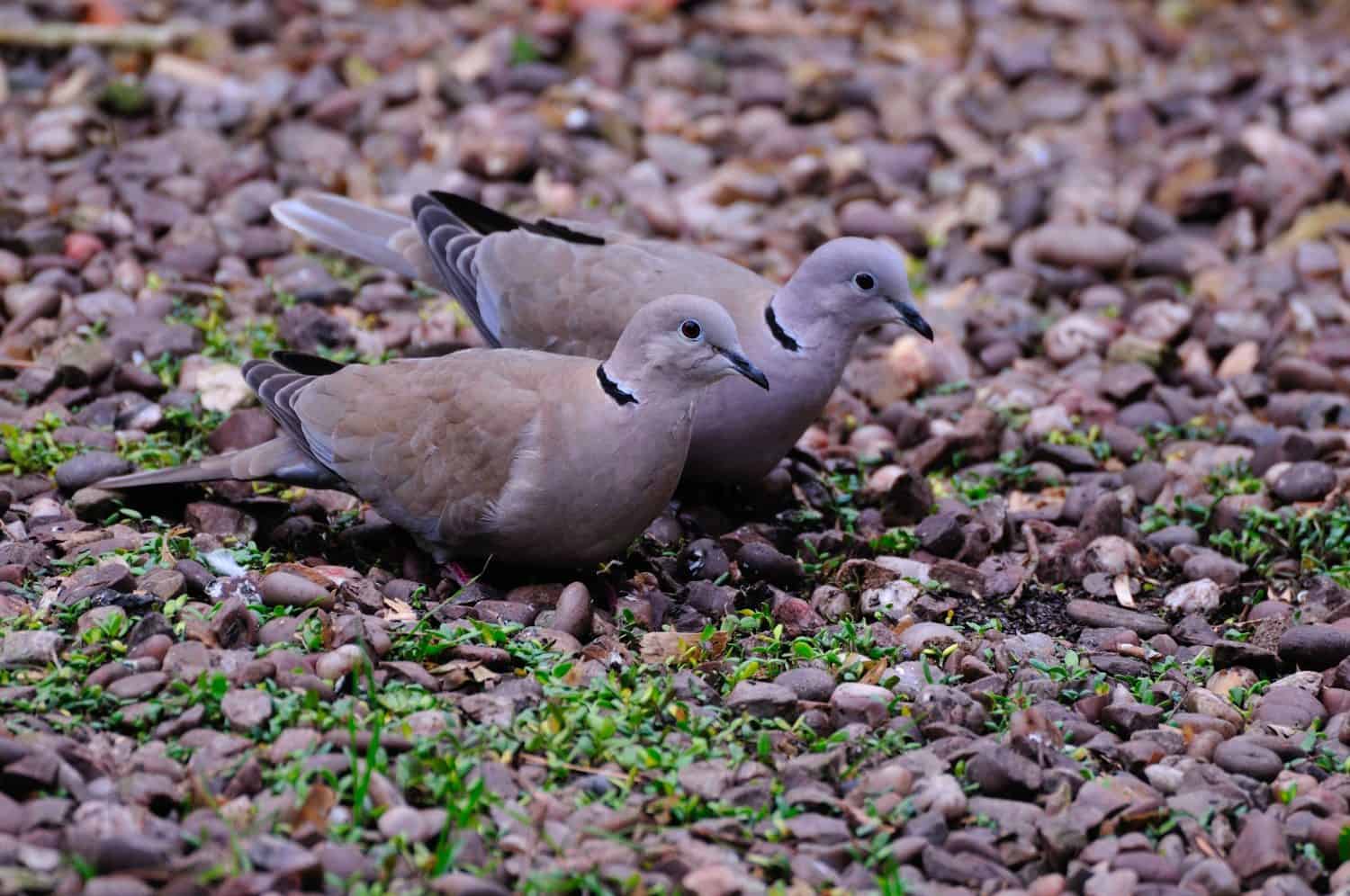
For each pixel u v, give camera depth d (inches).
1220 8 845.8
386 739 305.1
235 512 400.5
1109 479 475.2
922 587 404.5
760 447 428.1
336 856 277.0
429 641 346.0
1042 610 410.9
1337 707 358.6
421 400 378.6
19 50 679.7
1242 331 565.0
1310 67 768.3
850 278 414.3
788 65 752.3
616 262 440.5
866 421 508.1
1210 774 326.3
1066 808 313.6
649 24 777.6
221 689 315.6
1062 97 732.7
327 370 408.2
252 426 444.1
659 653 355.9
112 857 269.0
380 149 651.5
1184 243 623.8
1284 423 516.7
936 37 793.6
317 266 556.4
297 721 311.9
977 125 713.6
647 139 672.4
